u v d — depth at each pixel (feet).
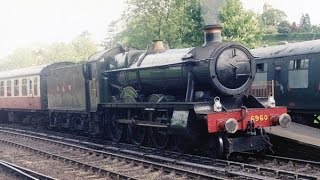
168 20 102.32
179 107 39.34
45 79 74.02
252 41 92.84
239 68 38.81
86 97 56.95
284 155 41.98
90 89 56.08
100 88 53.98
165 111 43.14
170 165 38.06
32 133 69.26
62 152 49.42
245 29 91.71
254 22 95.14
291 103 57.26
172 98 43.78
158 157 40.86
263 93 61.11
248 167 35.04
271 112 38.52
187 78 39.93
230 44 38.55
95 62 54.19
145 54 48.44
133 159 40.32
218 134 37.60
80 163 39.91
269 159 39.14
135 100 48.01
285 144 42.06
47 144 56.90
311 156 39.37
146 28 105.81
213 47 38.29
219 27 39.75
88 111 57.00
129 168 38.22
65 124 66.54
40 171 38.47
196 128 38.60
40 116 77.20
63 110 64.39
